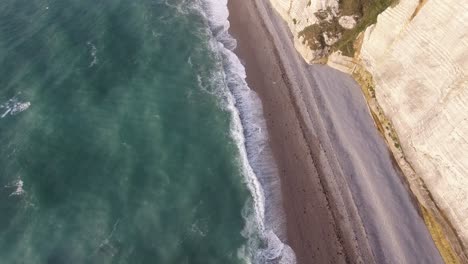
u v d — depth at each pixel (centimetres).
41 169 3962
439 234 3634
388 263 3541
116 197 3838
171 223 3712
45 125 4303
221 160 4228
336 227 3784
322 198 3978
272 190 4056
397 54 4291
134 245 3547
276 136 4500
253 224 3781
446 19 3741
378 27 4497
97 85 4738
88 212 3716
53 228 3600
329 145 4312
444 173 3631
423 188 3838
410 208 3834
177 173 4072
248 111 4744
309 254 3631
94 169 4012
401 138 4150
